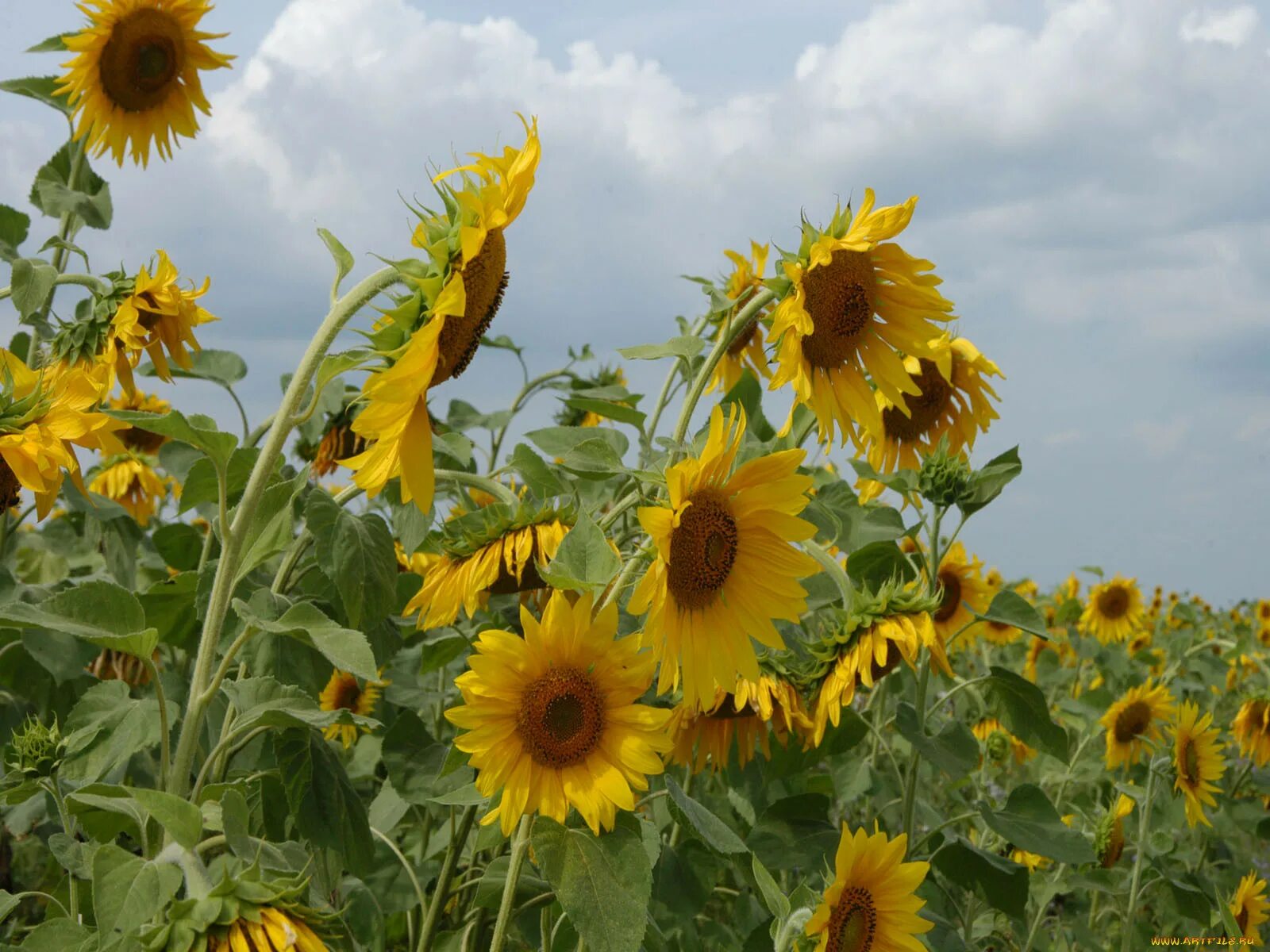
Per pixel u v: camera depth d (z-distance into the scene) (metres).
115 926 1.97
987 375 4.91
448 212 2.40
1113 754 6.38
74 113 5.76
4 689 4.65
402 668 4.91
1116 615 9.51
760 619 2.76
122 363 4.59
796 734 3.84
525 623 2.58
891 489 5.01
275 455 2.49
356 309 2.46
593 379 6.98
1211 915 5.30
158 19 5.72
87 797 2.34
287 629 2.43
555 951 3.46
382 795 4.58
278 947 1.94
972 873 4.09
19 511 5.14
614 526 3.77
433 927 3.62
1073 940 6.07
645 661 2.64
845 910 2.84
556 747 2.59
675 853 3.77
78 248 5.20
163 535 5.09
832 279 3.25
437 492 4.03
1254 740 6.75
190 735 2.49
